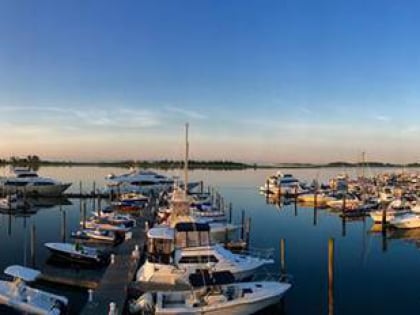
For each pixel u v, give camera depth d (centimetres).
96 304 2152
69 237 4400
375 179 10194
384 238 4659
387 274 3197
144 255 3127
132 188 7881
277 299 2305
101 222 4412
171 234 2684
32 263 3219
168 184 8119
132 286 2341
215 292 2191
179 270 2425
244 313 2205
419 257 3762
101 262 3212
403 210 5484
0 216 6000
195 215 4444
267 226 5334
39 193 7681
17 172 7788
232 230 4175
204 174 18275
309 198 7744
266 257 3481
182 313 2062
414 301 2598
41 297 2245
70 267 3189
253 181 13512
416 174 11706
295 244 4228
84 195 7988
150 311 2119
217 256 2606
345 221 5759
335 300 2606
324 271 3228
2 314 2133
